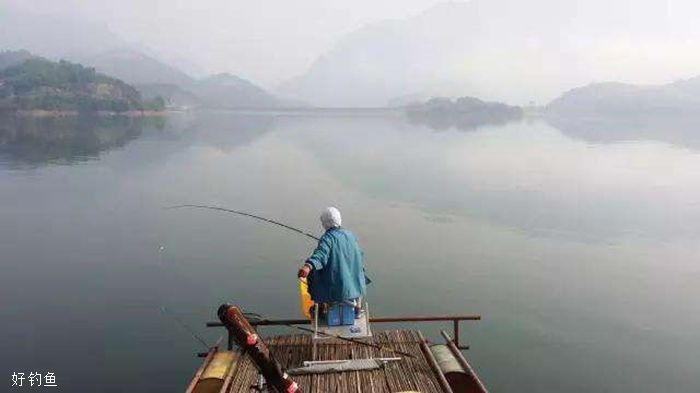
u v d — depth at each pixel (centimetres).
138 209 3559
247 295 1980
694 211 3631
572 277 2241
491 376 1443
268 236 2831
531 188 4619
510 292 2050
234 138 10538
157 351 1557
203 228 3012
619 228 3139
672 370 1474
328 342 930
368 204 3856
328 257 862
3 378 1398
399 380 822
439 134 12569
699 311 1878
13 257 2472
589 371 1472
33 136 10250
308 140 10288
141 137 10438
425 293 2031
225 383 829
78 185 4531
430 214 3519
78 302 1925
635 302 1970
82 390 1342
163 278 2169
